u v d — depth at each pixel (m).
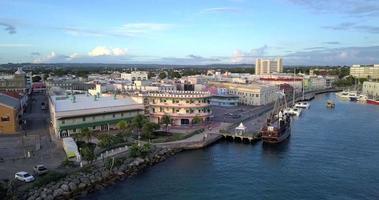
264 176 95.88
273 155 116.75
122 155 105.00
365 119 190.38
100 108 135.75
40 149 107.31
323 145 130.25
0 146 110.50
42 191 77.50
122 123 130.25
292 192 84.94
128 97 158.88
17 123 138.50
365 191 85.44
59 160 96.50
